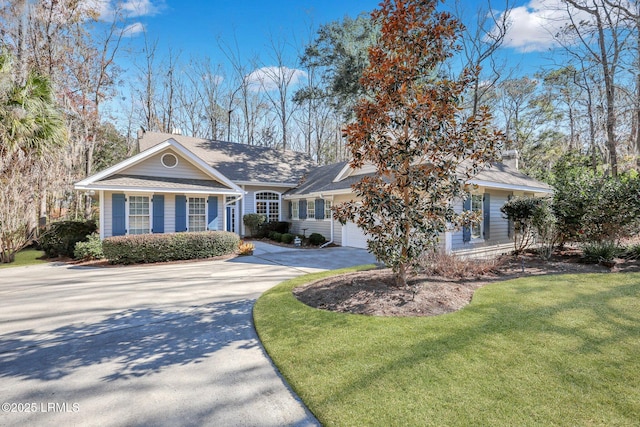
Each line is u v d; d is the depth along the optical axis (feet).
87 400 9.19
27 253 41.78
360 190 18.08
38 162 39.04
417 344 11.73
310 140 104.06
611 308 14.99
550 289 18.69
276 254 39.78
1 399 9.27
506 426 7.38
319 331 13.42
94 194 41.91
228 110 102.12
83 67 66.18
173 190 38.73
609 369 9.69
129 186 36.27
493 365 10.10
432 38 17.03
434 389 8.95
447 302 16.39
